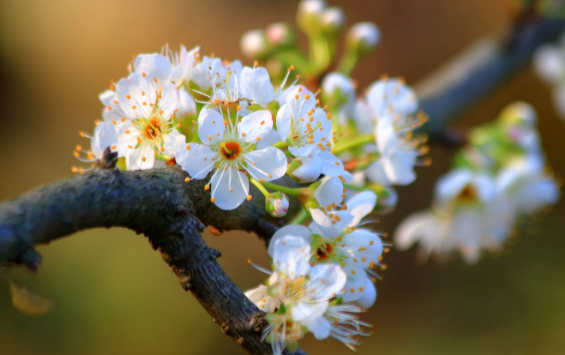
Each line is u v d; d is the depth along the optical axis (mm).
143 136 526
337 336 532
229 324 515
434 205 719
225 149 523
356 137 579
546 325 1234
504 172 708
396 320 1292
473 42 1388
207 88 531
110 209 503
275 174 522
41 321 1225
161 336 1240
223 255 1351
